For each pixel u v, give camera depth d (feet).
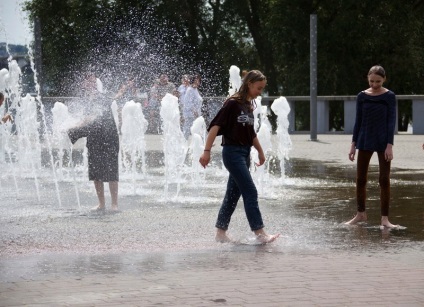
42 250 31.19
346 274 26.48
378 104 37.50
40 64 111.45
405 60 155.33
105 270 27.22
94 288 24.54
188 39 163.73
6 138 77.10
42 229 36.45
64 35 157.48
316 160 75.82
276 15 158.61
